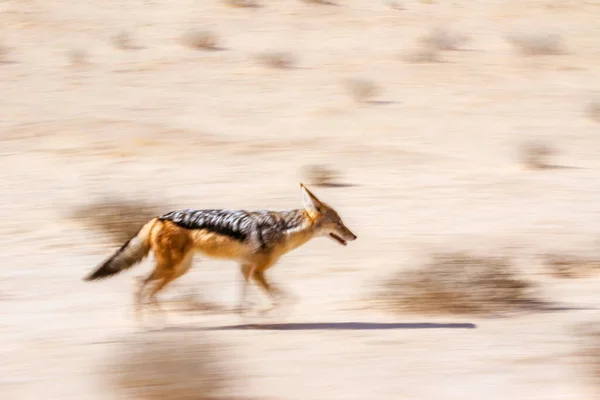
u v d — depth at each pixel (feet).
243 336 126.82
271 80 403.95
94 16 545.03
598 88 398.62
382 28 529.04
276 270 167.12
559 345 122.01
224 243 129.70
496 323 134.21
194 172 254.06
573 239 191.93
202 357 108.47
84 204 215.10
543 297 149.89
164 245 129.18
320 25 533.55
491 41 503.61
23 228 197.06
